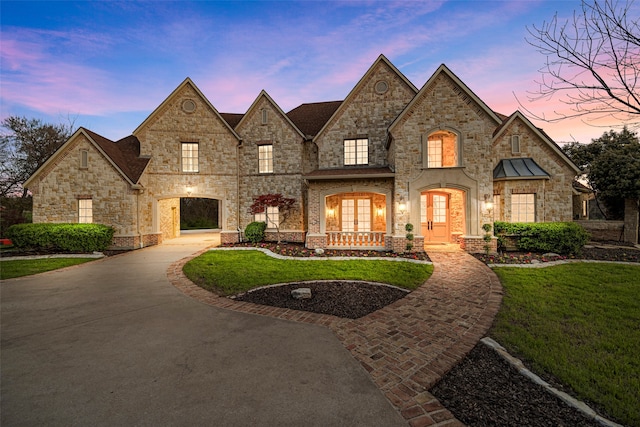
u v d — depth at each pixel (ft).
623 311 18.40
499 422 9.16
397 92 52.26
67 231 45.11
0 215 77.41
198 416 9.37
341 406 9.86
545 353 13.47
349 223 53.42
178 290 25.17
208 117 57.77
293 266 33.47
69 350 14.26
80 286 26.63
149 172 55.57
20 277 30.27
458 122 41.75
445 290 24.14
